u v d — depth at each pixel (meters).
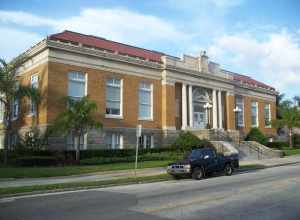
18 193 14.34
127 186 17.22
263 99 54.38
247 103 50.94
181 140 34.56
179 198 12.66
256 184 16.41
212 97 43.28
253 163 29.86
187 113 40.12
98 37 39.69
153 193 14.20
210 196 13.00
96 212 10.33
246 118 50.31
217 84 43.69
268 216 9.52
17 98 28.44
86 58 32.00
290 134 50.31
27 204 12.02
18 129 33.62
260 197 12.59
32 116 31.42
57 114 29.41
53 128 26.73
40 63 30.73
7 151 27.77
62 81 30.17
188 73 40.03
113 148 33.16
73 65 31.11
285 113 50.31
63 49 30.38
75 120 26.08
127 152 31.56
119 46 39.78
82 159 28.00
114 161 28.53
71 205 11.62
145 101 36.66
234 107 45.81
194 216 9.57
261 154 37.62
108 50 34.41
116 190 15.59
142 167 25.52
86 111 26.41
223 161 21.64
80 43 32.38
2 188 15.13
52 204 11.91
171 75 38.34
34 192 14.80
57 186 15.90
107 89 33.44
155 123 37.03
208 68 42.97
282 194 13.24
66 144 29.77
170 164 20.31
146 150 32.94
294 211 10.16
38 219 9.49
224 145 35.34
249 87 51.28
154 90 37.38
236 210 10.34
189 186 16.44
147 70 36.91
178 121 39.31
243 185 16.16
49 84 29.34
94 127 28.50
